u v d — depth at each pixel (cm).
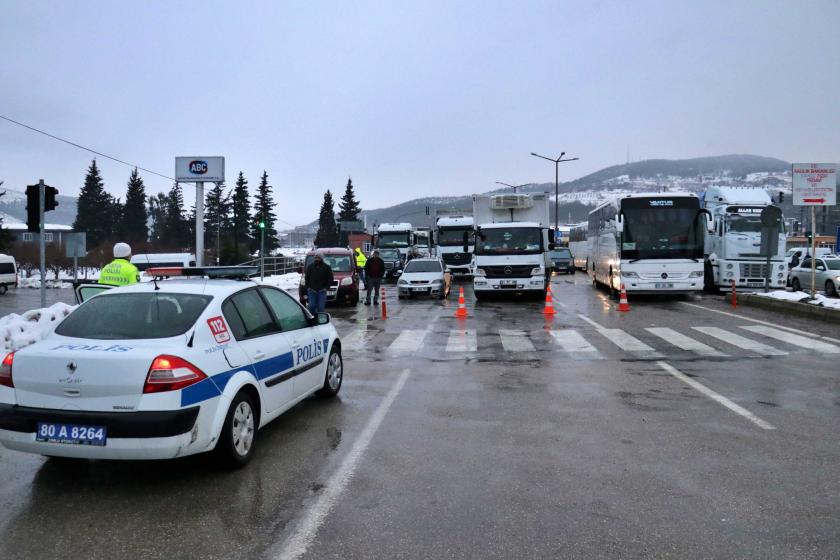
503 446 554
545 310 1620
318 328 711
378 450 545
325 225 10238
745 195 2380
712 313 1656
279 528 393
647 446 552
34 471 499
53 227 8338
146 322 489
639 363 956
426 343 1178
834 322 1450
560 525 394
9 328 1030
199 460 522
